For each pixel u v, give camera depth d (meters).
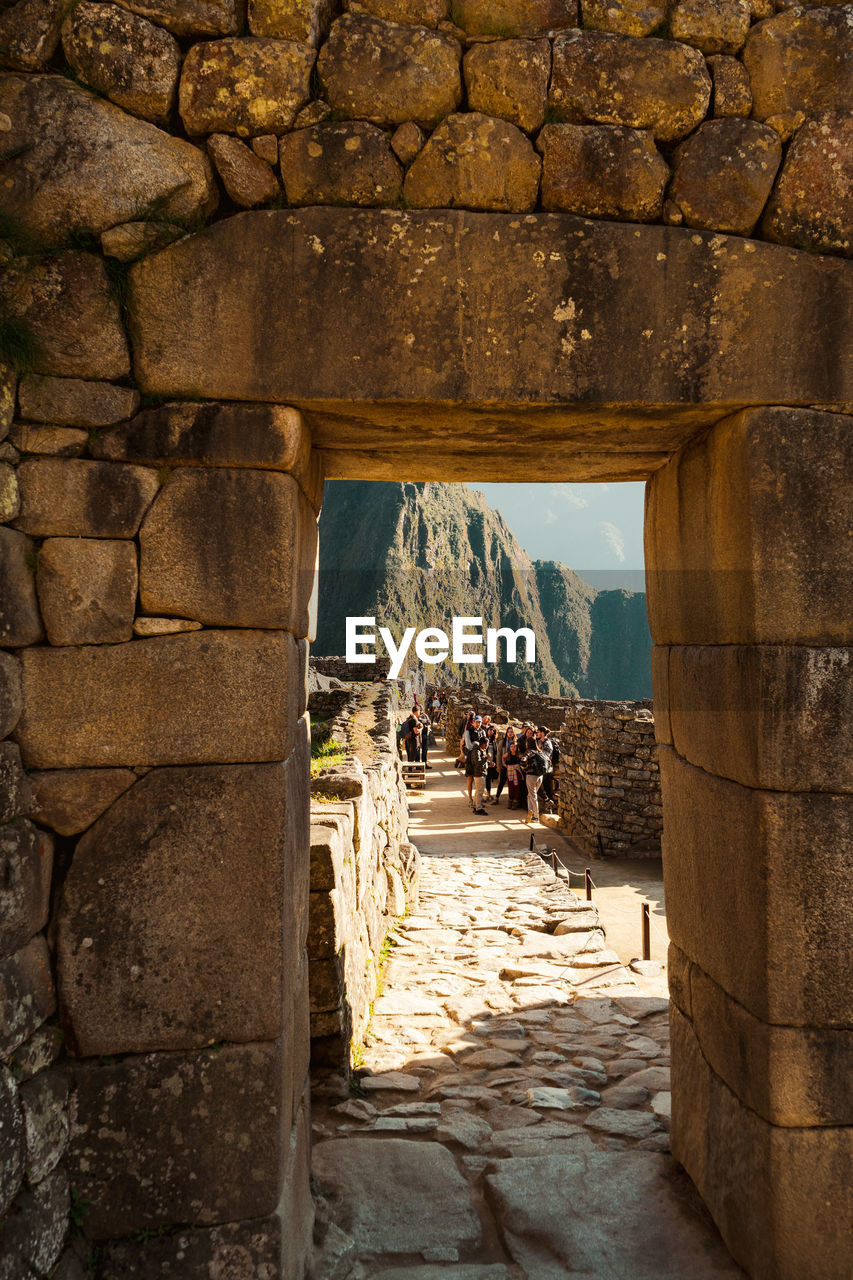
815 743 2.50
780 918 2.49
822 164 2.49
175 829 2.33
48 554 2.29
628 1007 5.18
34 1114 2.09
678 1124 3.26
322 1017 3.94
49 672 2.29
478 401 2.44
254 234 2.38
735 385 2.49
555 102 2.45
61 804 2.29
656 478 3.44
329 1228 2.83
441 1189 3.09
